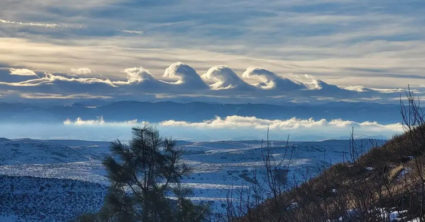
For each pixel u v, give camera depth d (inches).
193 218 848.9
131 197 892.6
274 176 249.3
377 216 225.5
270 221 240.1
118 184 899.4
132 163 892.0
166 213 864.3
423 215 234.5
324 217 233.9
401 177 377.1
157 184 901.2
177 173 911.7
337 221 233.8
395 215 249.1
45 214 3218.5
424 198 239.8
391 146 510.0
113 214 893.8
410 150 466.9
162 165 902.4
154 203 864.9
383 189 331.9
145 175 901.8
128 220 871.7
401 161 450.0
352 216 230.2
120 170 888.3
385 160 460.8
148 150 895.7
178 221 847.7
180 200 881.5
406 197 261.7
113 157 912.3
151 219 866.1
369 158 480.1
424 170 264.4
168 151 925.2
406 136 519.2
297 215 238.2
